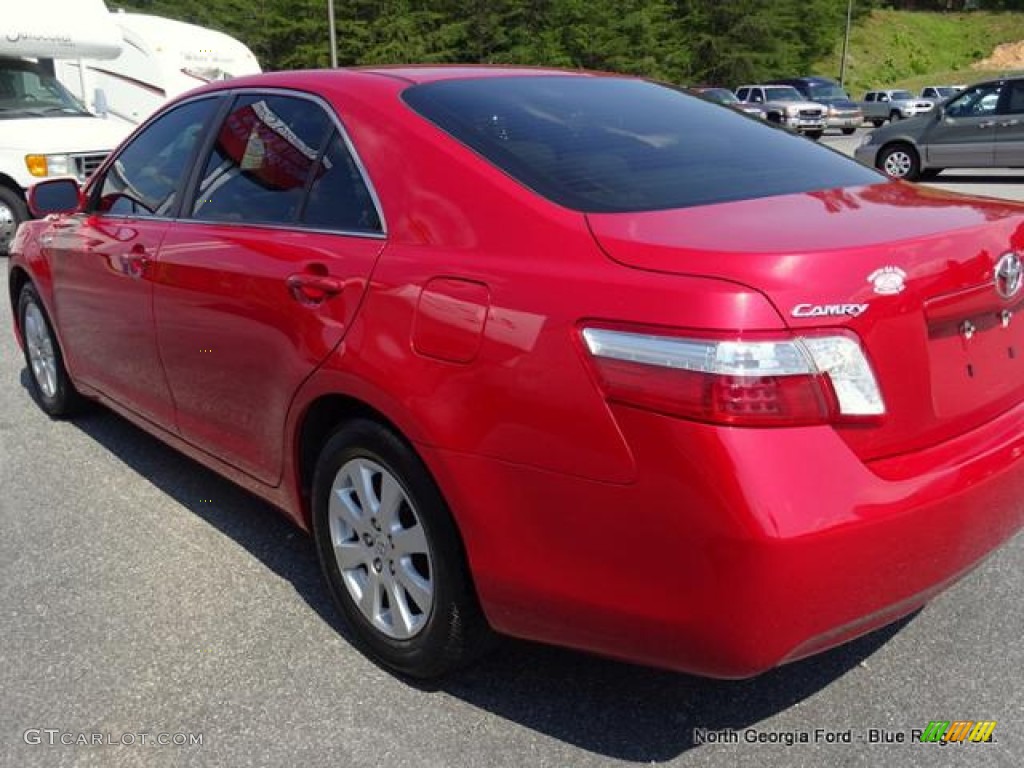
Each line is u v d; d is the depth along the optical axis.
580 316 2.24
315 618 3.25
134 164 4.15
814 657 2.98
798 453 2.08
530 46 46.53
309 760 2.56
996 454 2.44
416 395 2.54
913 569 2.26
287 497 3.23
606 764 2.54
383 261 2.72
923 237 2.35
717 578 2.10
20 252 5.02
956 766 2.51
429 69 3.36
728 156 2.98
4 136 10.66
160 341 3.74
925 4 90.31
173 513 4.06
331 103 3.17
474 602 2.63
